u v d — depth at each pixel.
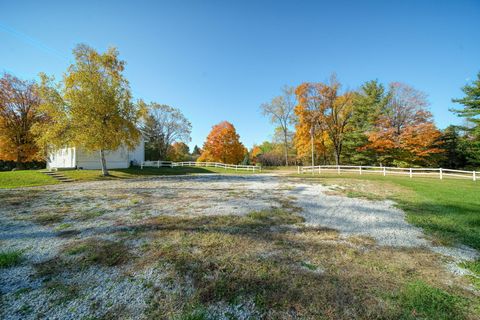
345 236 5.42
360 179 16.47
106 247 4.61
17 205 8.34
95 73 17.20
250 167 30.53
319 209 7.94
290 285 3.31
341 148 31.64
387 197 9.98
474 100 20.78
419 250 4.68
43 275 3.57
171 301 2.95
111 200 9.20
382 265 3.99
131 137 19.25
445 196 9.87
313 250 4.58
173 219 6.52
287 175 21.73
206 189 12.25
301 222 6.44
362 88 34.06
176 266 3.84
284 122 39.09
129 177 19.45
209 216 6.84
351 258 4.25
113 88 17.58
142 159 34.72
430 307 2.85
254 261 4.05
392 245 4.92
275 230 5.73
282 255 4.32
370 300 2.98
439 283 3.44
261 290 3.18
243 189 12.26
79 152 23.91
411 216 7.07
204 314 2.70
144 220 6.43
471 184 13.32
